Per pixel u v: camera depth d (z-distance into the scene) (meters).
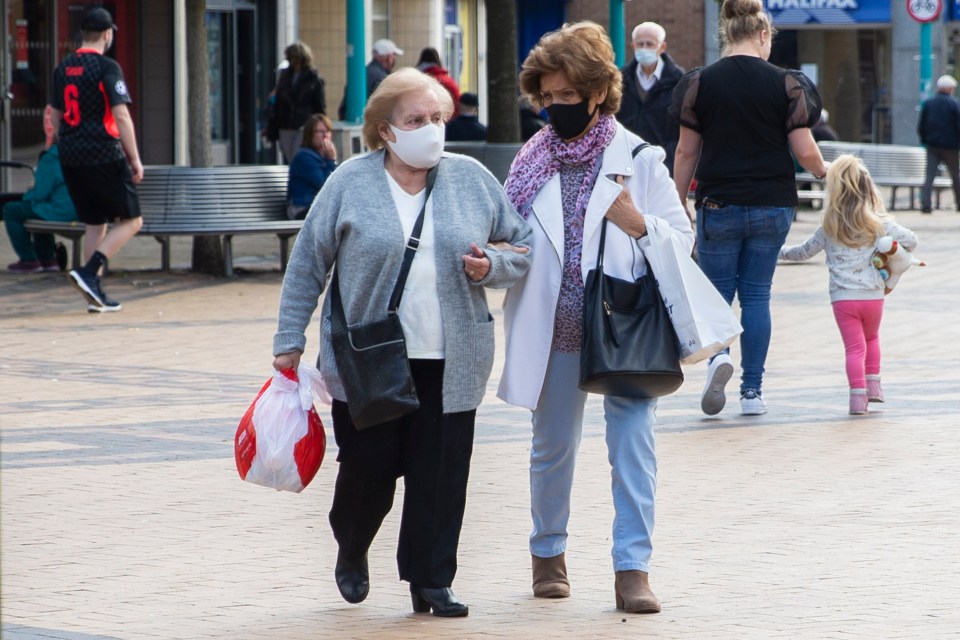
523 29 116.62
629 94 38.59
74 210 45.22
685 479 22.09
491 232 16.09
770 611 15.80
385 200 15.73
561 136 16.30
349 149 58.22
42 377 30.09
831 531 19.12
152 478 21.97
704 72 26.27
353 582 16.25
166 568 17.56
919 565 17.55
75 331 36.00
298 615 15.85
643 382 15.78
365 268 15.60
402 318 15.66
